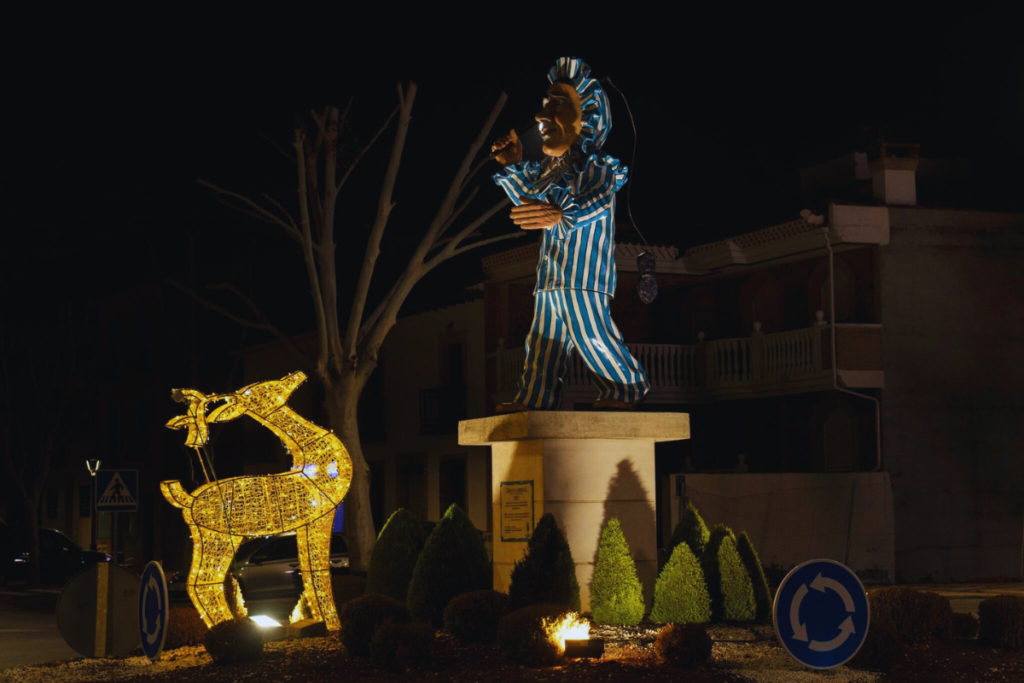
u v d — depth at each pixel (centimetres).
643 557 1355
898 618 1223
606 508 1339
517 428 1309
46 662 1318
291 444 1336
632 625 1288
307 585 1352
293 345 2122
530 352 1350
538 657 1088
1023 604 1184
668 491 2414
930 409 2662
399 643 1094
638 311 3225
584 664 1090
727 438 3038
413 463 3528
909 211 2684
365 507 2031
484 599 1207
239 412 1311
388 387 3691
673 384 2959
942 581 2619
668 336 3238
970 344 2711
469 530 1383
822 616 1066
